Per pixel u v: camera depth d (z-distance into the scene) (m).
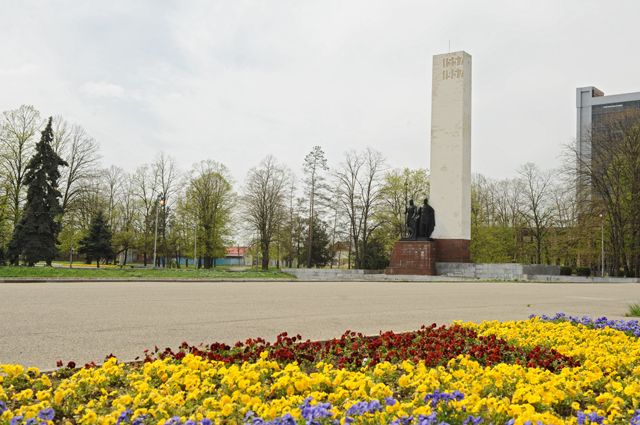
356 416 5.37
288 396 6.39
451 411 5.73
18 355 9.76
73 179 57.44
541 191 72.19
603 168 57.62
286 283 36.06
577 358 9.74
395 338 10.84
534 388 6.46
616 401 6.36
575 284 43.72
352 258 84.19
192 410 5.98
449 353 9.78
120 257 94.62
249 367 7.32
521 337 11.89
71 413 6.19
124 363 8.48
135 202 73.44
